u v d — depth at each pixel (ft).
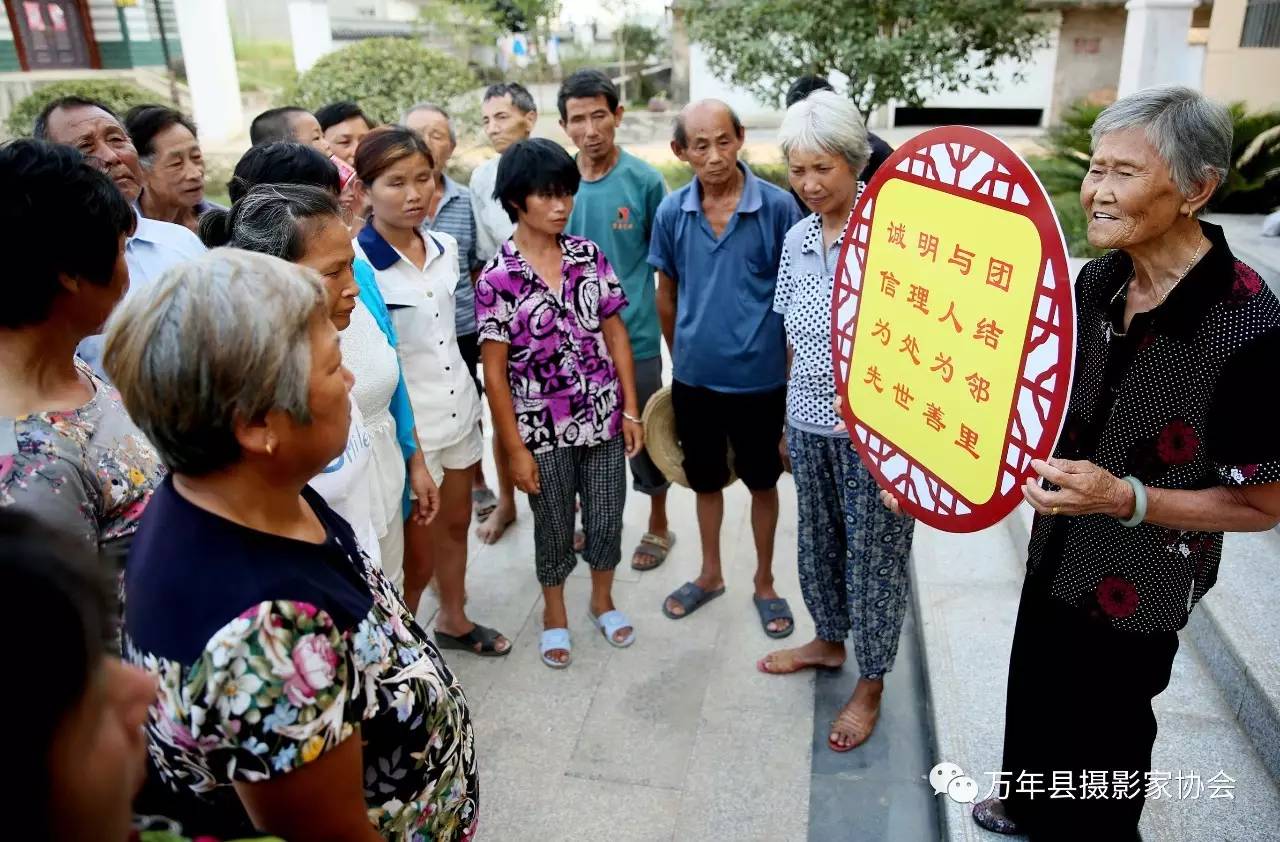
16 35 47.52
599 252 8.59
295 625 3.07
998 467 4.98
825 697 8.51
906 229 5.58
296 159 6.77
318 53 42.14
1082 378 5.03
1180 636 7.97
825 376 7.41
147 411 3.07
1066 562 5.15
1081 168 22.94
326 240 5.63
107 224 4.31
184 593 3.04
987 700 7.61
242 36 59.47
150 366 3.01
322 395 3.29
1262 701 6.59
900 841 6.91
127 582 3.24
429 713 3.68
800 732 8.08
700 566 10.85
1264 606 7.49
